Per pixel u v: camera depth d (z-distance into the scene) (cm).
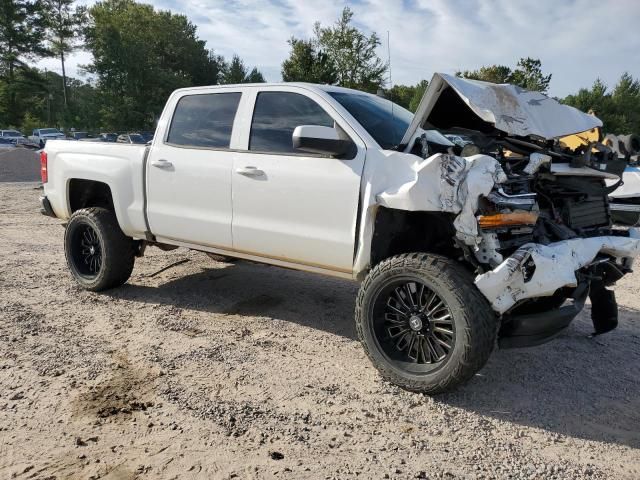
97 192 583
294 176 413
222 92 482
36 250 747
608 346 457
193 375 378
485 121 378
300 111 432
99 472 269
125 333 451
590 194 404
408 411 339
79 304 520
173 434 305
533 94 395
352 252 391
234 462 281
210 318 496
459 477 275
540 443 309
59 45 7112
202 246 489
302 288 596
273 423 320
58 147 587
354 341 451
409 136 389
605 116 4609
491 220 329
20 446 290
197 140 487
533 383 385
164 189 498
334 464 283
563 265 337
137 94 5994
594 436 319
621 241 397
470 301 327
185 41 8388
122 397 344
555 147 429
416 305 358
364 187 381
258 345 436
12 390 349
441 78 364
